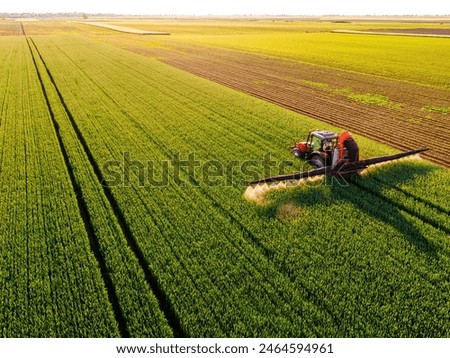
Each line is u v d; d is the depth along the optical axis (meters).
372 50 66.25
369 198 14.45
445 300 9.53
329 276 10.26
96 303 9.48
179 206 13.94
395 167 17.08
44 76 40.12
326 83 38.66
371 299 9.52
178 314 9.16
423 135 22.64
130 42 81.25
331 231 12.27
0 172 16.97
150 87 34.25
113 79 38.03
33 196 14.77
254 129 22.16
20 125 23.55
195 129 22.28
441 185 15.40
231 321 8.93
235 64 50.97
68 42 79.88
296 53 62.31
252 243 11.79
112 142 20.34
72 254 11.36
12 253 11.41
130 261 11.01
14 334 8.70
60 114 25.75
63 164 17.67
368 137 22.25
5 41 84.62
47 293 9.84
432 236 12.02
